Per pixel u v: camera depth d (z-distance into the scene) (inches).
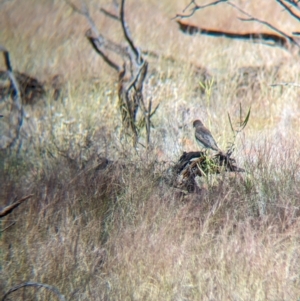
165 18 1487.5
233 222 613.6
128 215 644.7
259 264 542.6
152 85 1061.1
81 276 566.9
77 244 597.3
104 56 1162.0
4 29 1540.4
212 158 698.2
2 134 940.6
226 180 674.2
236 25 1374.3
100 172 705.6
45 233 633.6
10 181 747.4
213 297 523.2
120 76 971.3
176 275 547.2
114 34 1412.4
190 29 1369.3
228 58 1192.2
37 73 1229.7
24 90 1120.2
